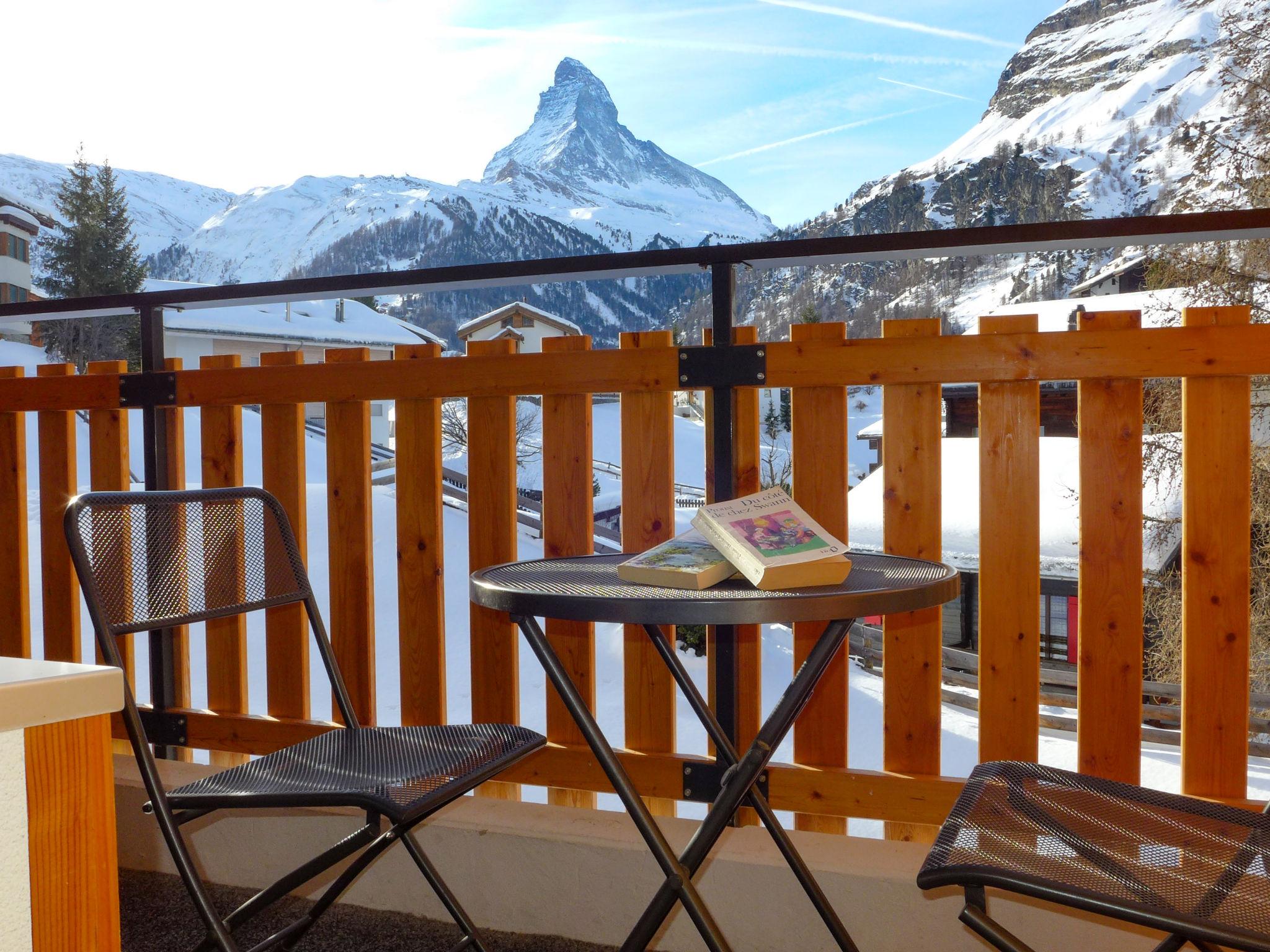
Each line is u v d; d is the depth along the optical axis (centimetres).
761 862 190
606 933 201
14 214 3409
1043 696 1083
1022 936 178
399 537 237
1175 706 884
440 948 198
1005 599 197
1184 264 1171
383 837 153
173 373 250
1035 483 195
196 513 173
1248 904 98
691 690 163
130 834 238
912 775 200
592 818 210
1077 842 110
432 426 234
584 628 224
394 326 3544
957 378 195
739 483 210
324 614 910
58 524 268
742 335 213
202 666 791
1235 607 185
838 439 206
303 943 201
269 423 247
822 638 130
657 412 219
